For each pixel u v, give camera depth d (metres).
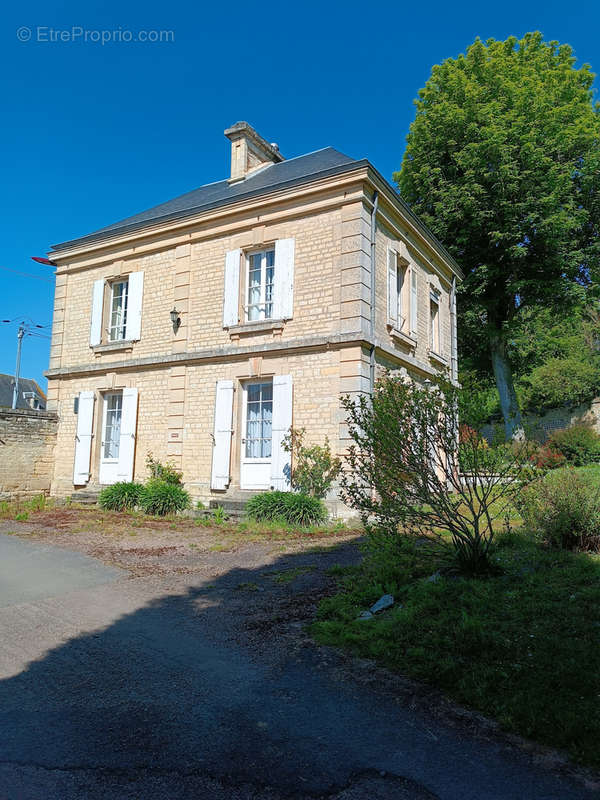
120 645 4.16
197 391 11.40
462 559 5.41
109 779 2.54
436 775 2.57
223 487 10.61
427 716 3.09
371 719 3.07
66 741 2.87
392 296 11.16
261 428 10.84
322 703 3.25
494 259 17.22
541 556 5.77
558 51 18.41
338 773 2.59
